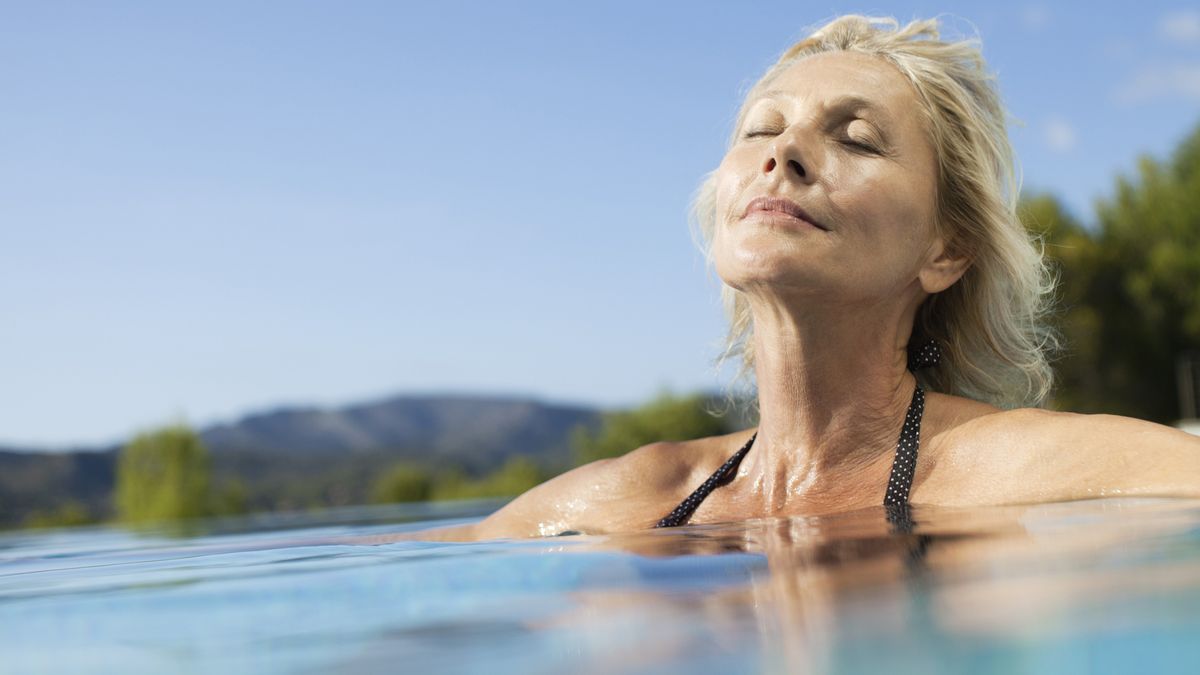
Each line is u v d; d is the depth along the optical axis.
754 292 1.65
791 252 1.57
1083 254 21.78
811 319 1.64
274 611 0.78
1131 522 1.00
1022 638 0.50
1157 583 0.63
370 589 0.88
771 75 2.03
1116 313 21.91
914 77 1.79
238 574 1.11
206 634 0.69
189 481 16.56
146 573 1.24
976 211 1.82
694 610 0.66
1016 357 1.99
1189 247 21.72
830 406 1.71
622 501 1.92
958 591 0.64
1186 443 1.44
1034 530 0.99
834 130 1.69
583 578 0.86
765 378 1.76
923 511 1.38
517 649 0.57
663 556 0.99
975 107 1.85
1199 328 21.05
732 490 1.81
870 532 1.10
